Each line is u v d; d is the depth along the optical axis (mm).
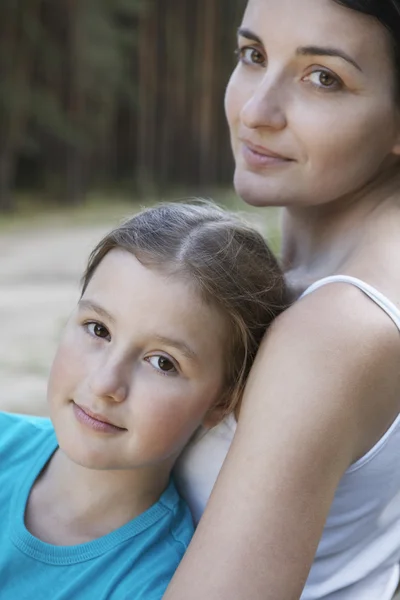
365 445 1145
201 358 1252
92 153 18719
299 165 1342
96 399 1229
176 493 1389
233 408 1298
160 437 1245
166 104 19438
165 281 1242
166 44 19172
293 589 1049
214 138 19938
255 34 1342
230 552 1047
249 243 1368
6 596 1278
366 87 1295
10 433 1493
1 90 15359
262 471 1070
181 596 1048
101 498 1342
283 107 1327
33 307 7023
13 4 15383
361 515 1264
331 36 1273
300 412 1080
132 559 1278
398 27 1267
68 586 1262
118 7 17422
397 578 1418
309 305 1160
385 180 1388
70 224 13867
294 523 1056
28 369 5090
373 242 1291
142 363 1250
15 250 10430
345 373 1093
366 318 1127
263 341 1181
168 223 1342
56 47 16750
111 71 17344
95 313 1264
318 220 1450
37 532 1348
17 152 16016
